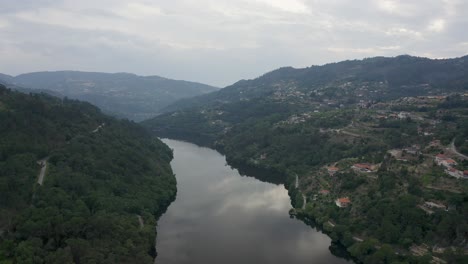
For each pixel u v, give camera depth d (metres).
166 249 161.62
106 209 159.50
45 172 171.00
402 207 163.12
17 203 141.00
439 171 183.50
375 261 144.75
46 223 131.25
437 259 139.88
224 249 163.62
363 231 167.00
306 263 154.62
